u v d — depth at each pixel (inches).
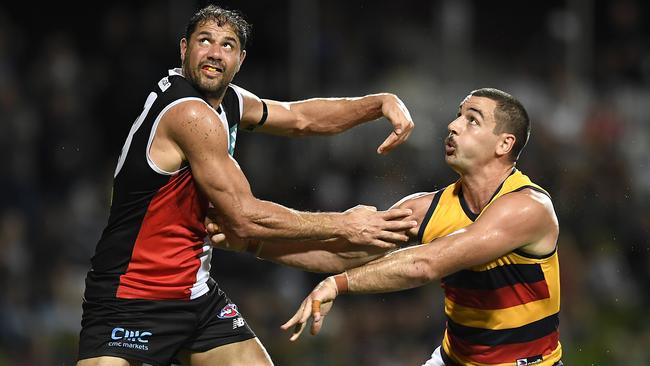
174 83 632.4
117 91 1546.5
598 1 1782.7
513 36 1748.3
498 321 642.2
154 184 629.3
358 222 646.5
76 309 1353.3
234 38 634.2
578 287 1397.6
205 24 631.8
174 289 650.2
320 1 1620.3
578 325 1363.2
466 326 655.1
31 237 1406.3
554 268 638.5
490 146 635.5
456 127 639.1
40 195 1475.1
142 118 631.8
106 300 643.5
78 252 1421.0
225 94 681.0
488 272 631.2
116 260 644.7
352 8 1676.9
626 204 1515.7
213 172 617.0
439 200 661.3
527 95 1664.6
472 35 1738.4
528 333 643.5
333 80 1588.3
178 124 613.6
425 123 1563.7
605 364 1327.5
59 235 1424.7
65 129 1520.7
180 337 661.9
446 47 1705.2
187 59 633.6
